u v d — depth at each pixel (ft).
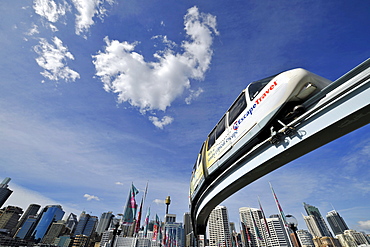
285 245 308.40
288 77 32.94
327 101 28.89
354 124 28.25
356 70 26.04
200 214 95.71
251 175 45.27
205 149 66.64
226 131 50.67
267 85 37.01
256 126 38.45
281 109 34.06
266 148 38.96
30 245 629.51
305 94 32.76
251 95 41.06
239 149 44.24
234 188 54.90
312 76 32.22
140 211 104.06
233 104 49.98
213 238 329.72
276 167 41.01
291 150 34.35
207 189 68.90
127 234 337.72
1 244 543.39
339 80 27.58
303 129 32.12
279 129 36.63
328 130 29.40
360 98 25.67
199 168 74.38
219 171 57.47
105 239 533.14
